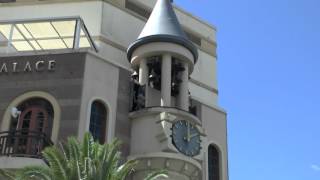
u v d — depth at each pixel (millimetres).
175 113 23781
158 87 25875
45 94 22531
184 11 34281
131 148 23453
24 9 30000
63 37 27328
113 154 16859
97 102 23188
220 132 28594
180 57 25688
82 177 16016
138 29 30688
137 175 22562
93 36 28547
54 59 23266
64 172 16109
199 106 28156
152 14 27203
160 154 22391
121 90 24234
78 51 23391
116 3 30359
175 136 23109
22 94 22641
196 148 23781
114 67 24422
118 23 29859
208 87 33188
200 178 24828
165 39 25438
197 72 32969
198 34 34500
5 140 20719
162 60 25328
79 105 22125
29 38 27594
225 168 27719
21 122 22141
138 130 23641
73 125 21703
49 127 21906
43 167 16516
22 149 21000
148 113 23641
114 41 28922
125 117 23875
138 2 31641
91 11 29484
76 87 22547
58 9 29797
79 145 16953
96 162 16422
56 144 21266
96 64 23609
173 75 25844
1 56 23484
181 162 22656
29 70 23109
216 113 29016
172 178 22406
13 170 19281
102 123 23047
